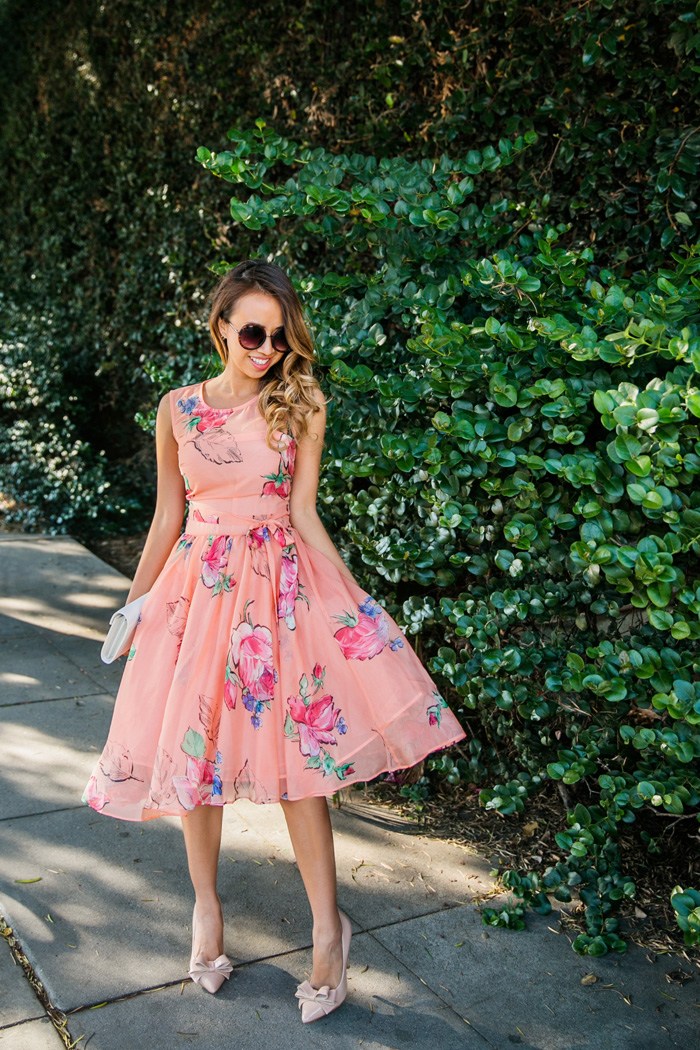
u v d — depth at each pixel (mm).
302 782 2262
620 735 2789
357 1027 2293
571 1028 2318
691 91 3215
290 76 5461
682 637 2354
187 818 2383
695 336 2391
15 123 9281
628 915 2758
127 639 2377
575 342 2480
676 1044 2273
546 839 3117
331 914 2342
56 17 8289
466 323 3193
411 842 3131
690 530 2340
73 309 8555
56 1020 2264
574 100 3611
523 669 2861
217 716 2297
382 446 2920
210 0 6160
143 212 7332
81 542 6727
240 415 2391
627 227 3500
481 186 4008
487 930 2691
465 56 4031
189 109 6574
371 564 3156
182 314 6656
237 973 2459
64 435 7516
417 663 2430
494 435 2762
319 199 3068
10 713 3932
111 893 2764
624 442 2320
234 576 2330
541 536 2771
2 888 2758
